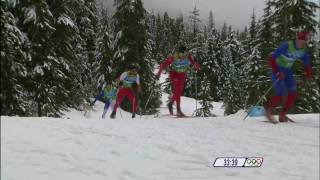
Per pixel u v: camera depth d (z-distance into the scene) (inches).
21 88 722.2
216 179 192.4
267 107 377.4
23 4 805.2
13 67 699.4
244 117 416.2
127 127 319.6
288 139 299.7
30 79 808.3
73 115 1010.7
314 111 927.0
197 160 226.5
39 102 812.0
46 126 299.6
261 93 969.5
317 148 273.7
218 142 277.7
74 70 998.4
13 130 276.8
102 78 1312.7
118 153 233.1
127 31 1280.8
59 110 887.7
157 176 193.0
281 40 968.3
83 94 1144.8
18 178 179.0
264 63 1003.9
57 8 897.5
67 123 320.5
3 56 682.2
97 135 279.6
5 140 246.4
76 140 258.4
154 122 357.4
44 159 212.1
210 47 2391.7
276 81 370.0
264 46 1106.1
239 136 303.7
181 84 457.7
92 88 1333.7
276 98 373.7
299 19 964.0
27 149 229.0
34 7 804.0
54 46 878.4
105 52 1326.3
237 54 2817.4
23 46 793.6
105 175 191.2
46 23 805.2
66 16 907.4
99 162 212.8
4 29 691.4
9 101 700.0
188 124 352.8
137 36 1277.1
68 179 182.1
